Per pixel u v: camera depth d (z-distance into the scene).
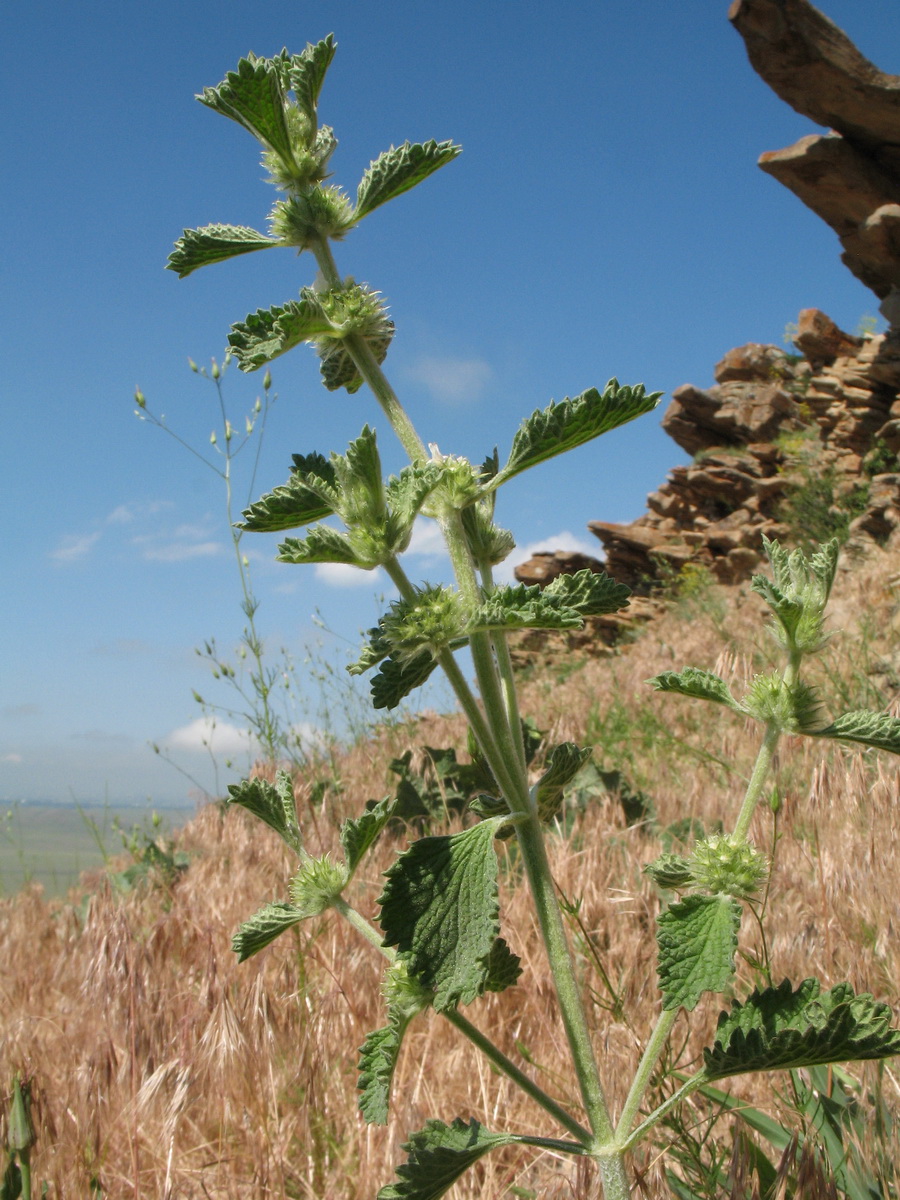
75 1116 2.37
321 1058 2.46
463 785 4.90
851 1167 1.70
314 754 6.41
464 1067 2.46
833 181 14.87
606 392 1.31
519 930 3.02
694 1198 1.77
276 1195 2.13
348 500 1.35
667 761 5.98
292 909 1.48
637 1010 2.50
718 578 18.67
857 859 3.09
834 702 5.59
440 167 1.54
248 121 1.50
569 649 17.20
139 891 4.71
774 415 20.42
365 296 1.48
